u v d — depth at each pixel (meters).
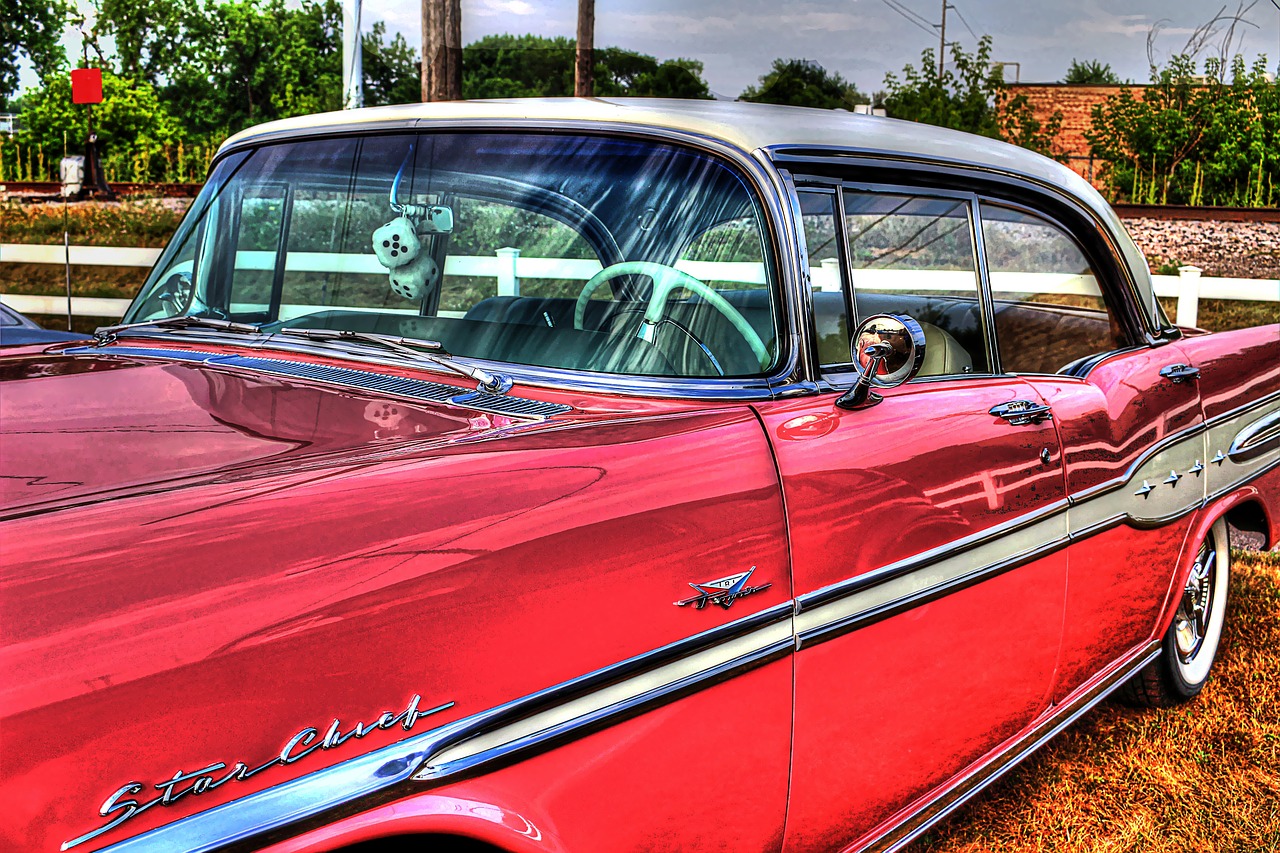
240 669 1.18
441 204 2.29
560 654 1.46
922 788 2.23
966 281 2.55
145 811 1.10
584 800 1.52
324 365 2.15
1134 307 3.12
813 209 2.13
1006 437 2.32
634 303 2.08
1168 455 3.01
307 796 1.21
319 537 1.31
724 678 1.69
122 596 1.17
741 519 1.73
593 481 1.57
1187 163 21.28
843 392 2.06
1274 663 3.81
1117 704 3.57
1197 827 2.88
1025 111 20.23
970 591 2.22
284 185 2.51
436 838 1.42
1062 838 2.82
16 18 37.97
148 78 40.62
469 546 1.40
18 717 1.05
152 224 14.55
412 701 1.31
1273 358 3.69
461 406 1.88
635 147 2.19
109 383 2.03
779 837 1.89
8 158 24.48
